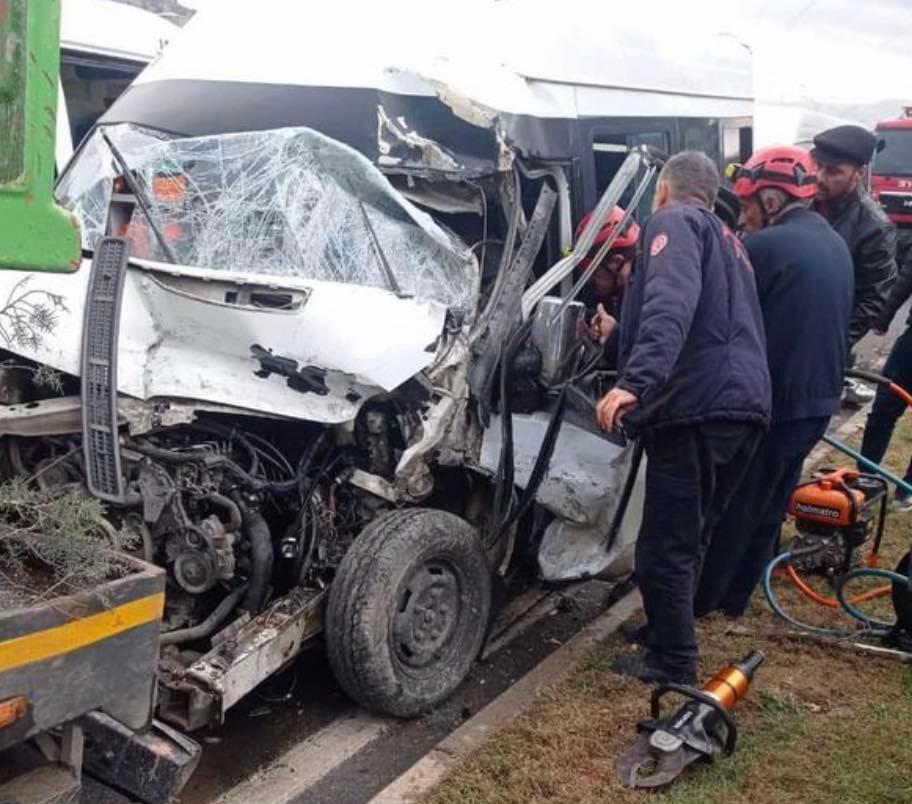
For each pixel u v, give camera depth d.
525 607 4.77
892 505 5.92
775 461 4.17
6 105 2.03
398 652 3.72
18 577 2.54
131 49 7.84
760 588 4.92
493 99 4.55
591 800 3.29
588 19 5.51
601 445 4.15
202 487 3.39
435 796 3.30
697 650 3.90
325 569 3.69
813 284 4.05
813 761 3.51
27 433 3.18
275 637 3.44
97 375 3.26
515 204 4.36
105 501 3.23
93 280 3.41
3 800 2.46
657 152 4.62
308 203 4.12
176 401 3.36
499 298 4.12
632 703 3.85
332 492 3.73
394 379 3.55
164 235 4.09
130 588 2.52
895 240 5.28
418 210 4.39
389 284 4.01
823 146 5.09
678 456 3.63
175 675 3.28
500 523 4.13
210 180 4.23
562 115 4.93
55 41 2.05
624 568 4.38
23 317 3.22
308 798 3.41
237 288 3.58
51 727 2.40
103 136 4.17
